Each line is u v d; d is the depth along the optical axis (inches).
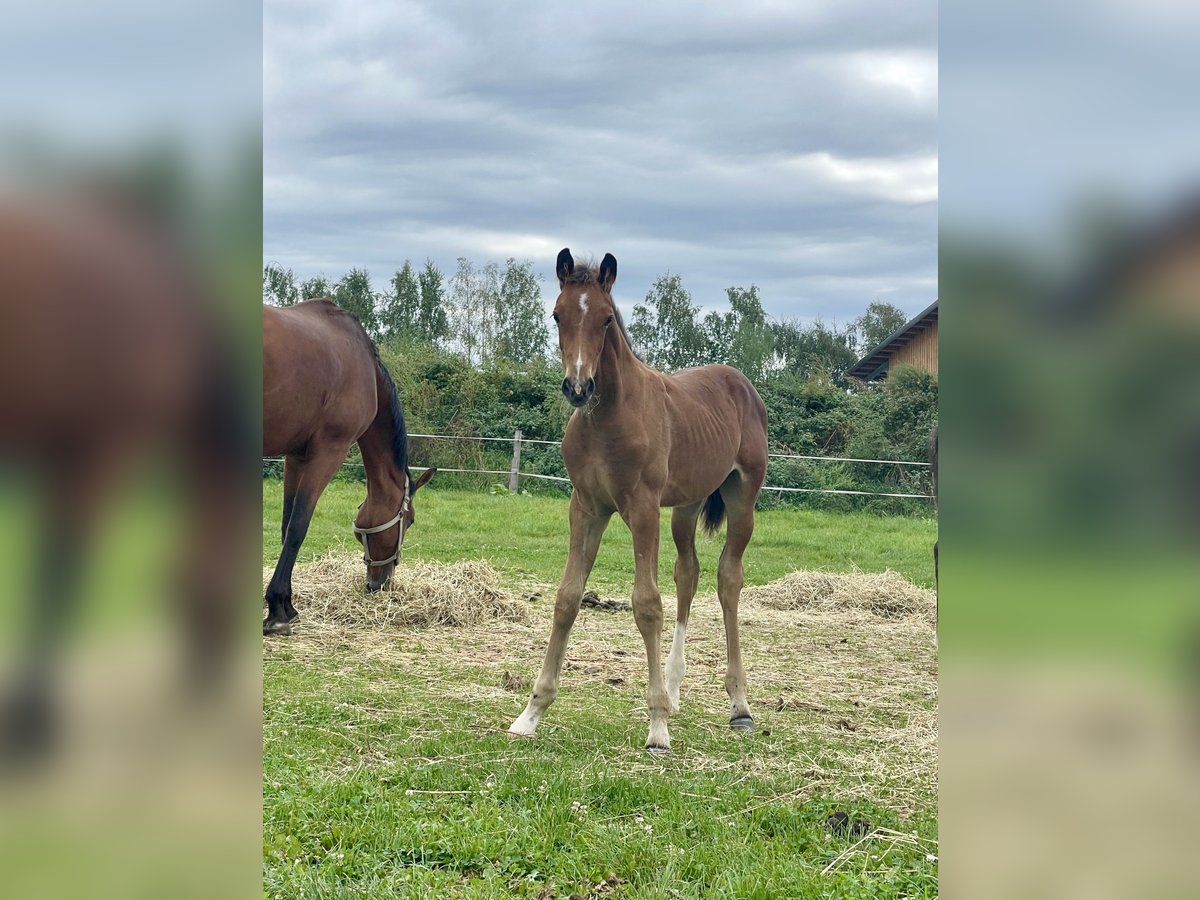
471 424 730.8
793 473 720.3
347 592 300.5
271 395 250.5
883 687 242.7
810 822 148.9
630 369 187.6
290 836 130.4
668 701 187.6
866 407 790.5
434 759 171.5
